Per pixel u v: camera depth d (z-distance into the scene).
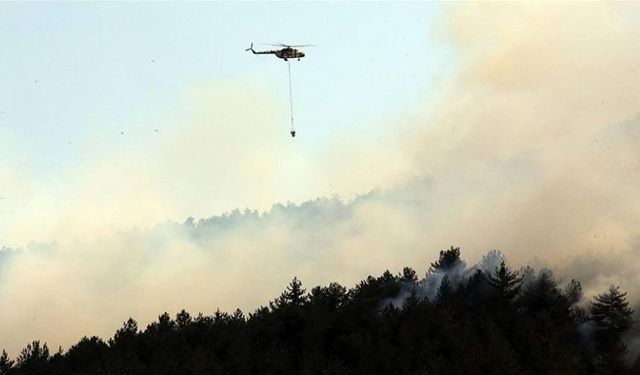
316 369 92.62
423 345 94.31
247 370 94.94
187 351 101.06
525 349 97.50
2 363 101.94
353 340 97.19
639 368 95.12
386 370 92.31
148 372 94.88
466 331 98.31
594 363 99.06
